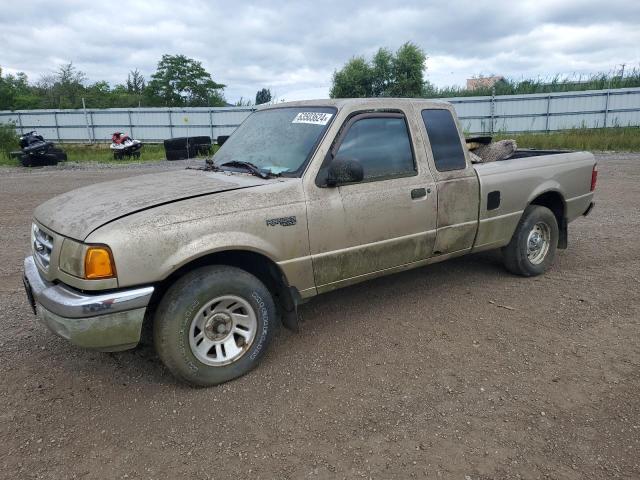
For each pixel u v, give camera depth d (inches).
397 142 165.0
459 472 99.9
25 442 110.9
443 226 175.8
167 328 124.0
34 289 127.2
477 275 215.9
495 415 118.1
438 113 178.7
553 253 216.2
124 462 104.6
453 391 128.3
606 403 122.1
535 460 103.0
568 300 186.9
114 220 120.4
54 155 751.7
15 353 150.9
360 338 159.5
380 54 1232.8
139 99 1863.9
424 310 180.2
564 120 959.6
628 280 206.2
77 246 117.0
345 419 117.9
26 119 1159.6
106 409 123.6
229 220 129.2
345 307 184.1
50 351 152.5
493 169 190.4
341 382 134.0
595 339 155.7
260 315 137.4
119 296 116.3
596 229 293.3
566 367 139.4
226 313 133.3
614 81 1019.9
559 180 212.4
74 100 1780.3
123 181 159.0
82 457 106.3
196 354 128.7
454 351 149.8
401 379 134.7
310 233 143.6
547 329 163.5
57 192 463.8
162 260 120.0
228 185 139.9
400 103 168.4
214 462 104.2
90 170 684.7
